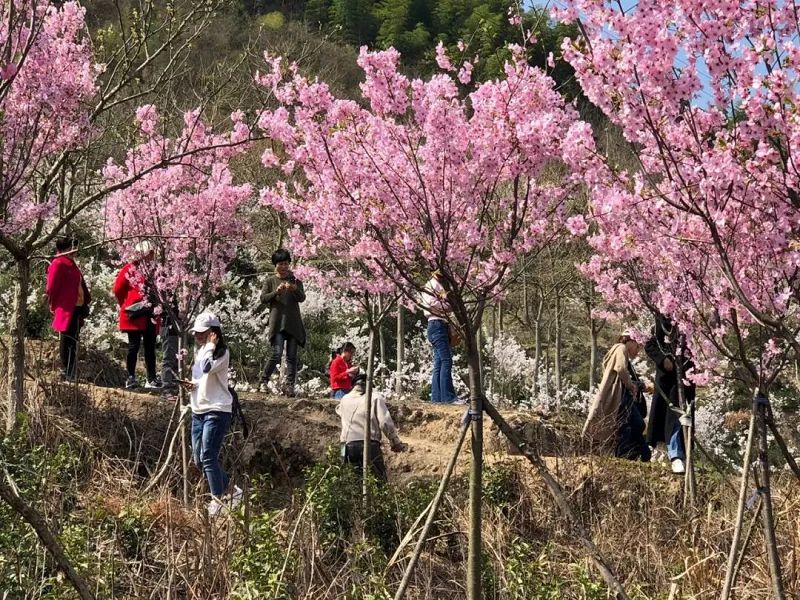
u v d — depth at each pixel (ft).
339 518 22.63
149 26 26.07
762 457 16.35
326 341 58.54
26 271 24.70
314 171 18.17
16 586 17.56
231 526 19.70
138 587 18.31
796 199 13.55
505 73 17.12
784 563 20.56
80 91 23.08
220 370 24.40
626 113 13.48
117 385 34.88
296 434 30.14
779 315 15.43
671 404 27.84
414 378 51.52
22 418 23.03
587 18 13.37
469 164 16.87
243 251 61.31
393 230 18.07
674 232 15.40
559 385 55.16
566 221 17.13
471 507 17.49
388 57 16.89
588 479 27.20
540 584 18.99
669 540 24.88
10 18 15.55
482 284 17.97
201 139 29.37
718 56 12.95
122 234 29.81
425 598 20.17
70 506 21.83
